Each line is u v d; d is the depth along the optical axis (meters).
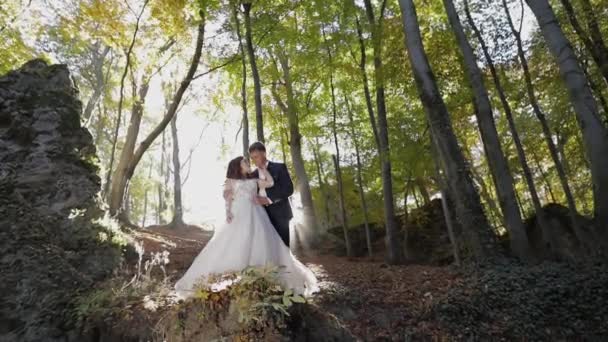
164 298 4.54
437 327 4.74
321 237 12.41
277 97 14.46
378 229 12.52
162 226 19.25
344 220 10.84
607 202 6.29
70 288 4.97
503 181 7.23
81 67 16.89
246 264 3.71
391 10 10.13
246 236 3.83
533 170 15.95
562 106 10.83
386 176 8.91
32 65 7.49
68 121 7.16
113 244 6.35
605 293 5.29
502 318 4.93
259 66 12.70
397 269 7.50
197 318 3.52
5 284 4.72
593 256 6.43
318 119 14.52
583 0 8.11
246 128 8.77
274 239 3.99
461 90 8.70
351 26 10.07
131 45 8.91
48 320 4.54
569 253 7.20
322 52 10.82
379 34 8.77
